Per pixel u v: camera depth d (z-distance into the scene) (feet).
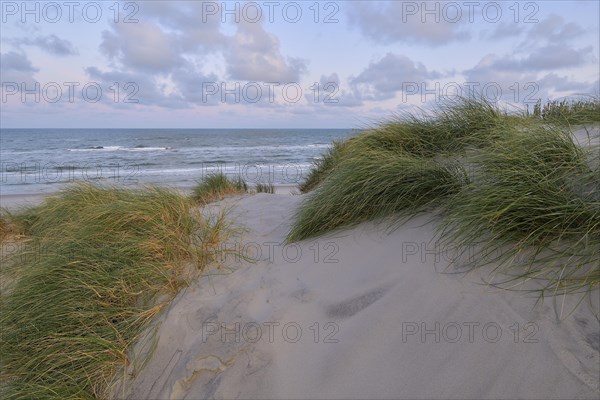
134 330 8.77
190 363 7.22
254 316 8.13
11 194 41.27
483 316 6.52
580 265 6.63
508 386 5.45
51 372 8.26
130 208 12.71
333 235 10.88
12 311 9.87
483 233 7.92
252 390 6.49
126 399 7.33
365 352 6.58
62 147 117.39
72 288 9.73
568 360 5.49
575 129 13.25
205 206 19.79
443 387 5.67
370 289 8.09
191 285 10.02
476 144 13.25
